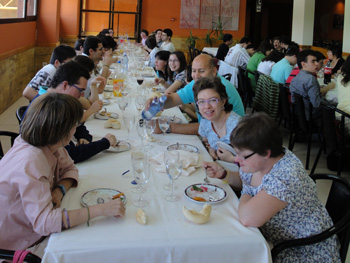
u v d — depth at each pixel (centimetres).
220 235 133
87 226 136
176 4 1088
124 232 133
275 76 522
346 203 167
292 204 141
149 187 170
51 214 131
